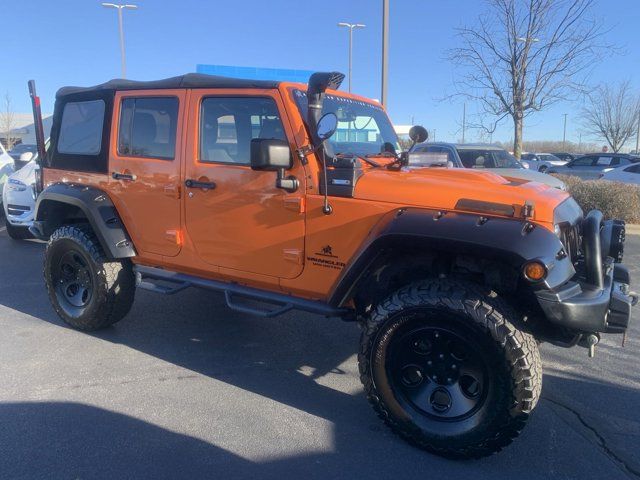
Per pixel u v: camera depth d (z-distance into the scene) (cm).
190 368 425
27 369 413
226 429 336
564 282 288
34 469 290
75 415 347
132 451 309
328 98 402
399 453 315
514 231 285
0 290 619
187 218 408
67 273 499
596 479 294
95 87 465
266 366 433
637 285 675
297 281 363
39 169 526
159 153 422
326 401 377
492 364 288
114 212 454
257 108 370
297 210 351
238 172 375
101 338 480
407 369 320
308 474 293
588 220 324
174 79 409
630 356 467
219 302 592
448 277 319
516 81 1402
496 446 297
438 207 316
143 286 447
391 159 421
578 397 389
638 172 1631
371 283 355
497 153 1129
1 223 1098
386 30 1328
